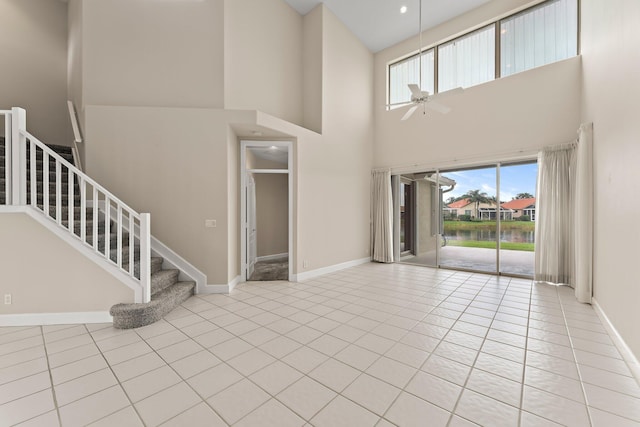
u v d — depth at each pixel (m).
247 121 4.04
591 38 3.56
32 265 2.87
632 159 2.28
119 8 3.99
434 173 6.00
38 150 4.40
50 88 5.17
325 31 5.31
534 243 4.57
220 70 4.20
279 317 3.09
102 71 3.95
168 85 4.07
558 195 4.28
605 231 2.97
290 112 5.27
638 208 2.14
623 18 2.48
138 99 4.01
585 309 3.33
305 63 5.48
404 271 5.54
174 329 2.78
